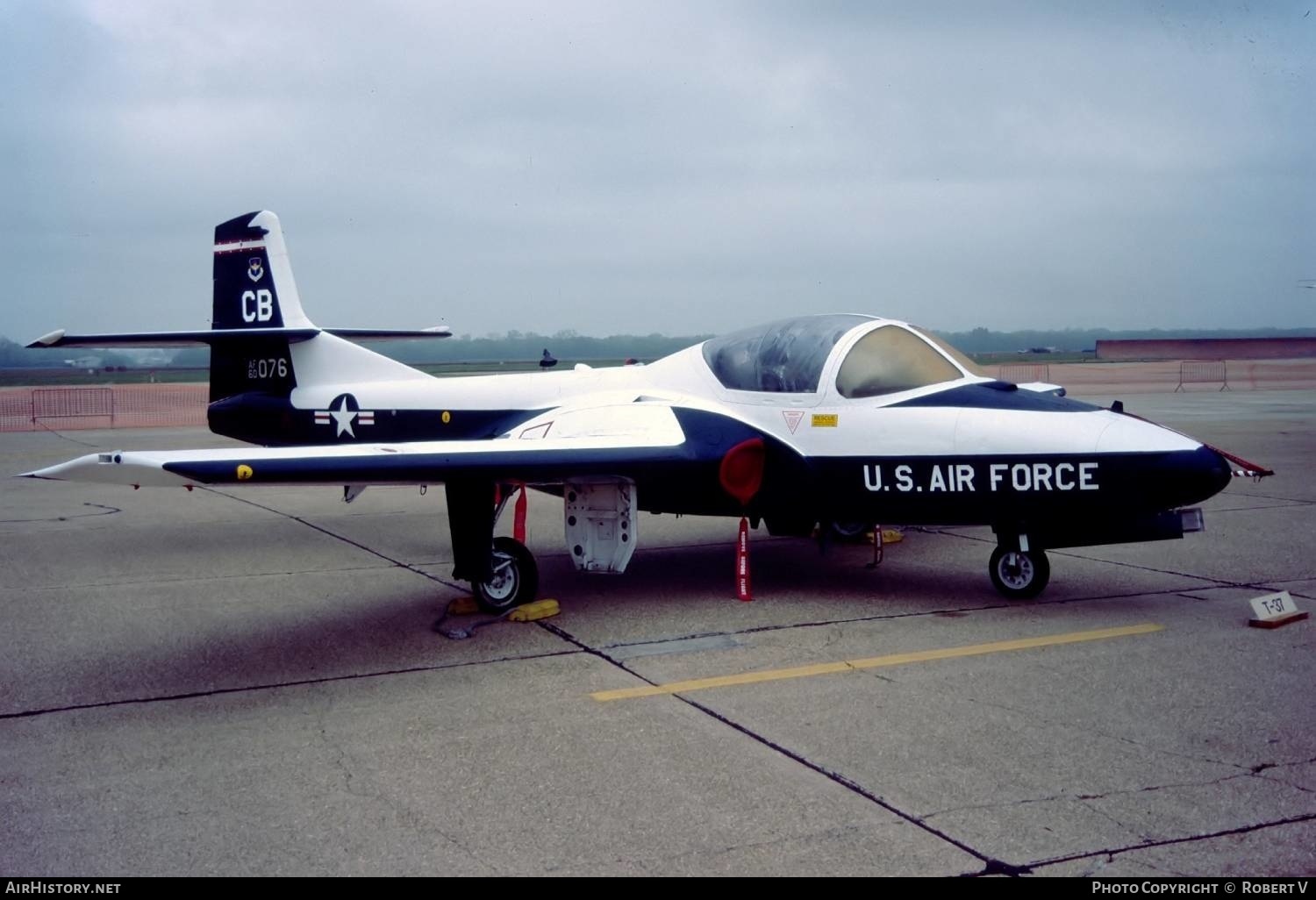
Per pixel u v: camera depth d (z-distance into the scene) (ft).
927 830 12.16
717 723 15.93
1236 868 11.17
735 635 21.22
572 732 15.60
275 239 35.42
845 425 23.94
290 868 11.41
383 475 20.02
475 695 17.54
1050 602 23.84
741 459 24.47
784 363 25.30
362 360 34.19
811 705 16.69
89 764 14.60
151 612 23.81
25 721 16.42
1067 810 12.66
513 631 21.91
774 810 12.77
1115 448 21.33
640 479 23.77
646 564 29.27
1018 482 22.13
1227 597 24.11
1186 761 14.16
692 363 27.43
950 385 23.94
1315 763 14.06
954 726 15.61
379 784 13.75
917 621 22.17
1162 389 130.52
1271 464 50.88
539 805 13.01
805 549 31.40
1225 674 18.12
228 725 16.19
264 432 35.50
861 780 13.65
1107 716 16.01
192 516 39.68
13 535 34.99
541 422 27.89
